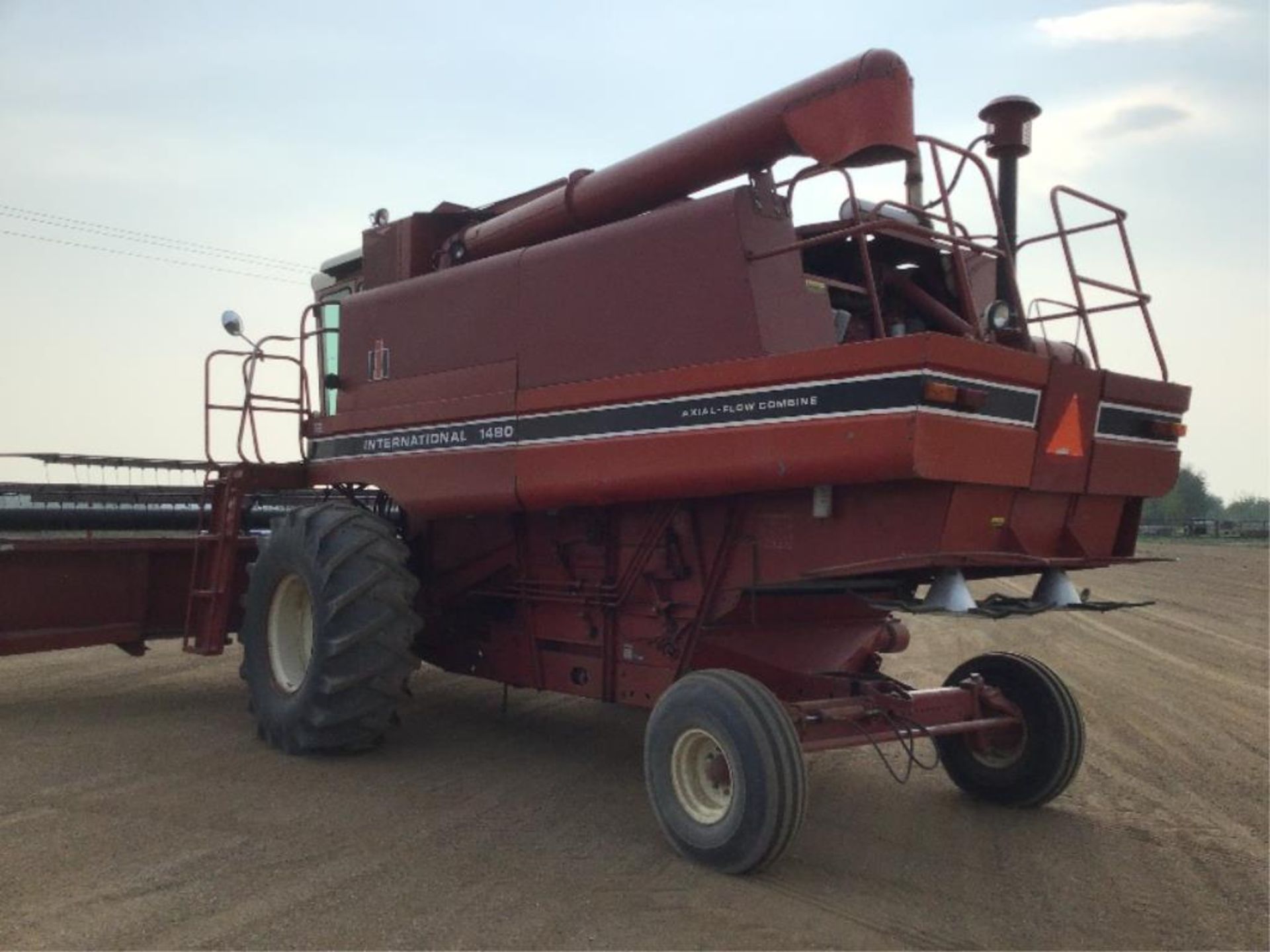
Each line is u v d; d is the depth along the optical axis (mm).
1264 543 57781
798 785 4484
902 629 6227
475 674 7148
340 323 7496
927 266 6027
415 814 5383
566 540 6426
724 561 5441
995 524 4820
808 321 5184
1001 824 5566
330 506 6770
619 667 6141
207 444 7711
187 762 6332
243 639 7004
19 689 8805
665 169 5629
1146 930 4137
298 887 4301
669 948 3812
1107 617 17266
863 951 3848
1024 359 4742
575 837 5082
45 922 3902
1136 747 7445
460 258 7020
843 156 4816
